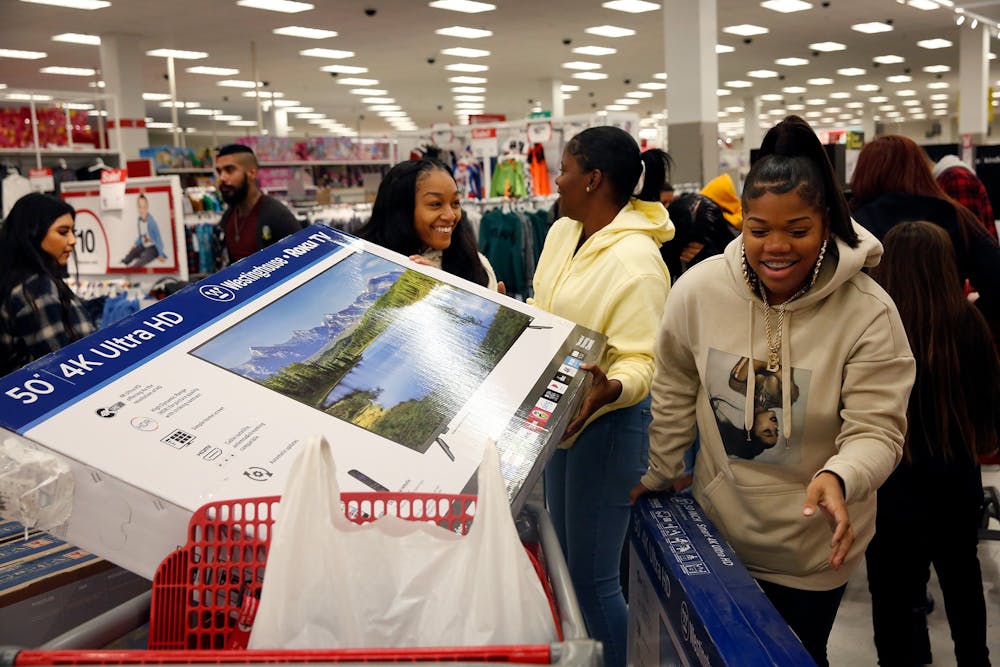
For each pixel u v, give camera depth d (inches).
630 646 65.2
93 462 35.4
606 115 295.6
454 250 82.8
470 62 689.0
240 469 36.8
